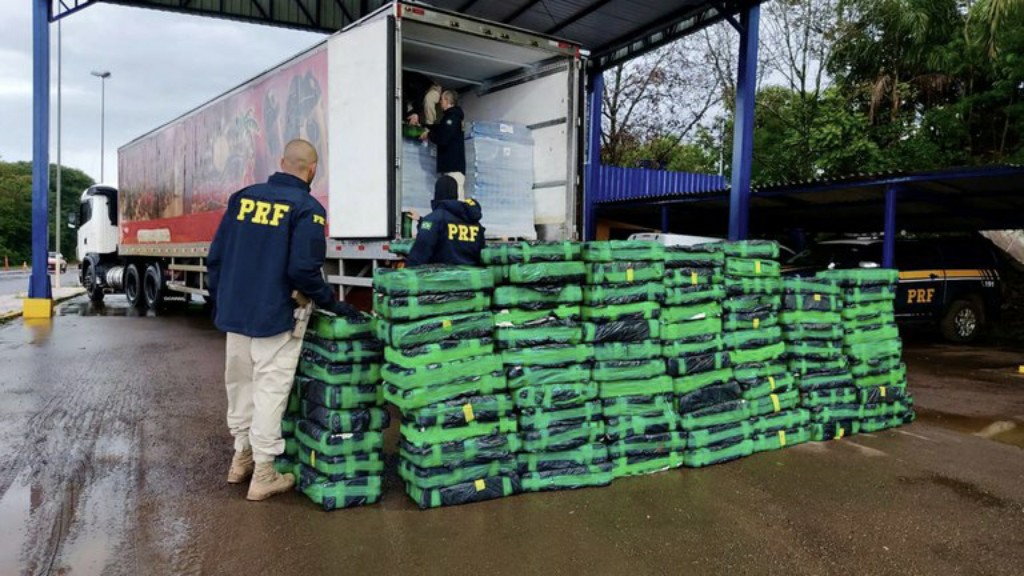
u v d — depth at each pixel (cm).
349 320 375
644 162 1748
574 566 314
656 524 361
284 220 368
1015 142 1476
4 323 1209
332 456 374
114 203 1684
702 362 455
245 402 401
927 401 676
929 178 874
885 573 313
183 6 1260
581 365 417
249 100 886
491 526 355
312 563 313
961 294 1109
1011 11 1117
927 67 1491
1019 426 578
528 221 759
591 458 414
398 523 357
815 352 518
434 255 468
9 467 437
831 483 427
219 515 365
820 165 1602
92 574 302
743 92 966
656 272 436
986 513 384
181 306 1597
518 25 1166
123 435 509
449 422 376
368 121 622
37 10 1191
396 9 596
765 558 325
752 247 489
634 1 1009
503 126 740
